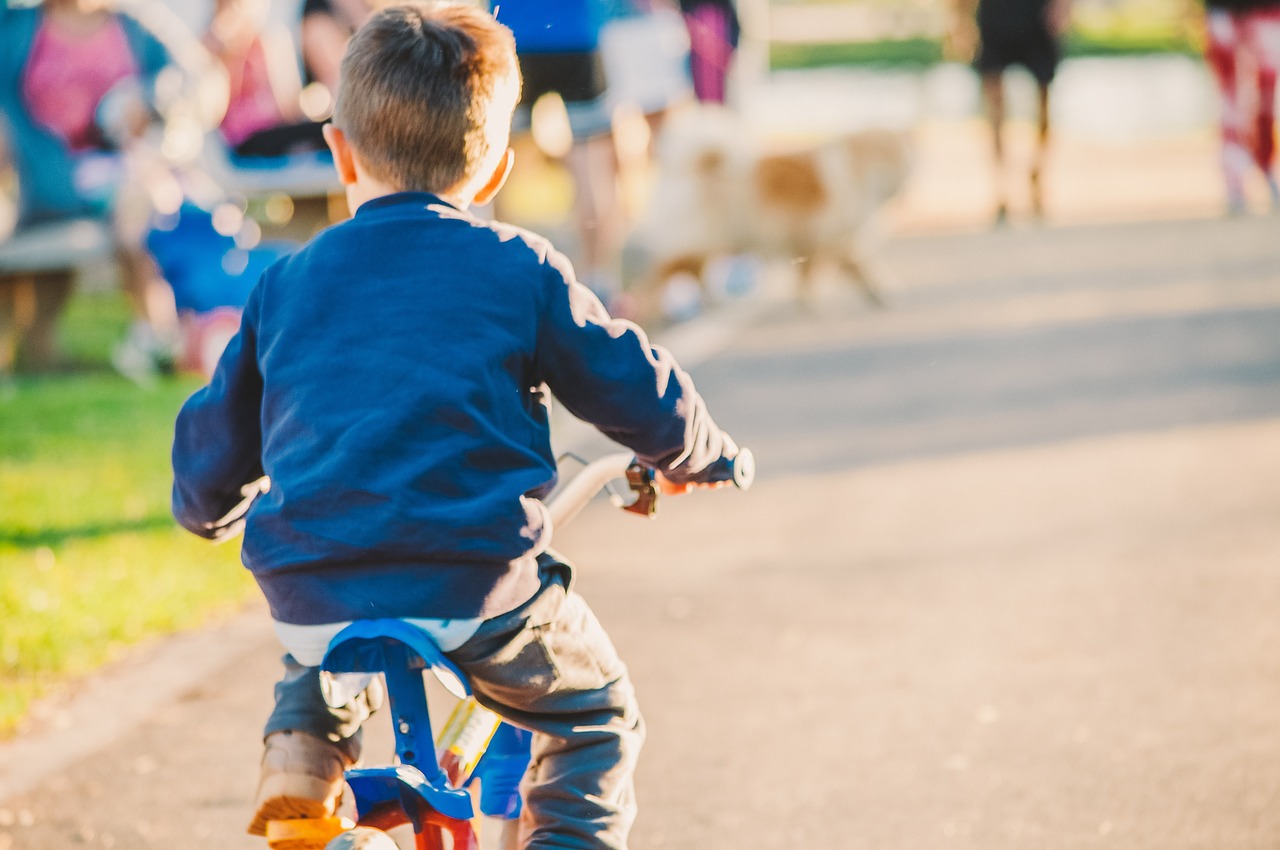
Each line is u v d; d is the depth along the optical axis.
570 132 16.86
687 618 9.10
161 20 16.50
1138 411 13.55
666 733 7.55
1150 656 8.30
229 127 16.86
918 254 22.50
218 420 4.38
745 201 18.11
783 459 12.53
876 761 7.18
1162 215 24.97
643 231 18.02
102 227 15.94
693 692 8.04
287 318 4.26
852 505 11.27
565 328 4.27
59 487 11.61
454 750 4.46
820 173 18.25
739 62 23.00
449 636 4.04
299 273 4.32
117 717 7.86
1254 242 22.08
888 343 16.75
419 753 3.98
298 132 16.80
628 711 4.46
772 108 41.59
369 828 3.94
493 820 5.19
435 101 4.36
